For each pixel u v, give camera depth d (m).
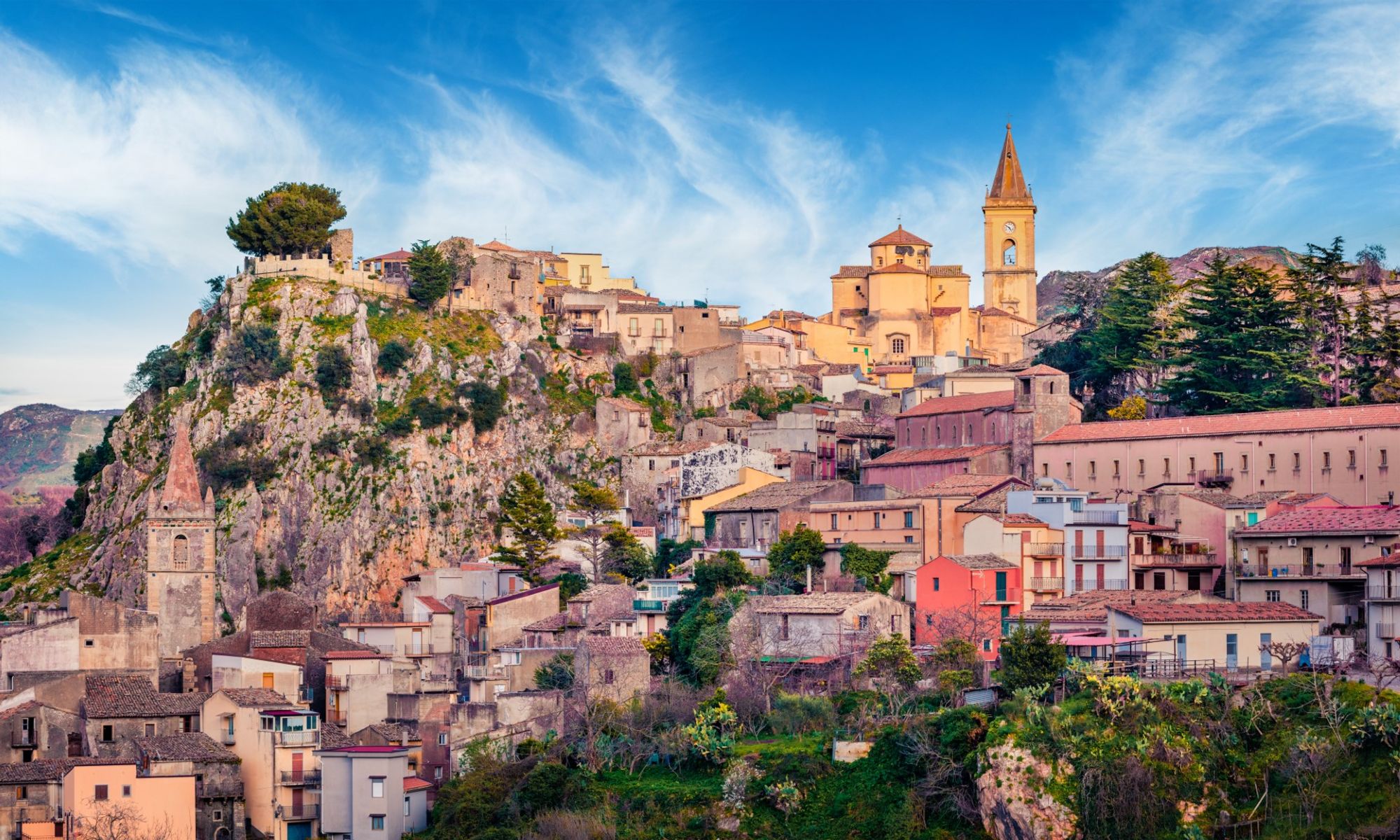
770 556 183.50
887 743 138.75
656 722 152.25
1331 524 161.25
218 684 179.00
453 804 147.00
